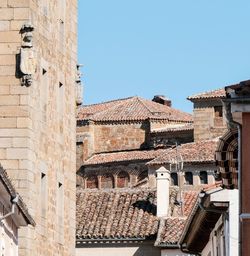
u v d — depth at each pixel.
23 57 77.38
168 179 121.06
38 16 79.56
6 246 66.69
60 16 85.25
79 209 121.81
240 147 53.84
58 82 84.25
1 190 61.56
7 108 77.38
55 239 83.00
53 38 83.06
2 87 77.50
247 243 53.50
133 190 124.31
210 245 92.19
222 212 78.94
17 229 73.06
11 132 77.19
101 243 116.75
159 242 112.69
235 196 76.69
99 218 119.94
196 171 177.12
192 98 198.88
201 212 84.56
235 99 53.16
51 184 82.19
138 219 118.88
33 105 78.06
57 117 84.00
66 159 86.19
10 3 77.88
